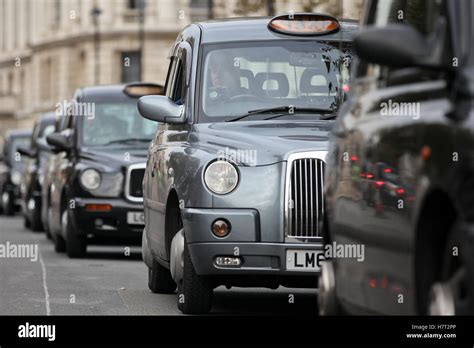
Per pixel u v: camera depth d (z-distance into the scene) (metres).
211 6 152.75
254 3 65.50
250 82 19.84
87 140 33.06
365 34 9.86
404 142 10.51
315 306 19.89
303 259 17.62
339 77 19.80
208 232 17.66
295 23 20.36
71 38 171.88
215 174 17.81
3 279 25.09
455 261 9.49
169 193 19.20
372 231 11.29
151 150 21.72
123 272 27.34
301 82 19.80
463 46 9.72
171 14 162.38
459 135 9.22
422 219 9.95
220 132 18.81
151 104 19.83
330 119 19.28
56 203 33.94
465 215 8.96
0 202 71.31
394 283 10.68
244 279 18.20
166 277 21.97
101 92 34.28
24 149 51.88
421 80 10.49
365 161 11.56
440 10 10.28
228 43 20.23
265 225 17.62
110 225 31.66
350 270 12.05
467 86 9.41
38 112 184.62
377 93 11.63
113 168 31.72
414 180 10.11
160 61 162.88
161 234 20.00
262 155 17.88
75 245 32.09
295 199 17.64
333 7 61.56
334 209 12.62
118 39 163.88
